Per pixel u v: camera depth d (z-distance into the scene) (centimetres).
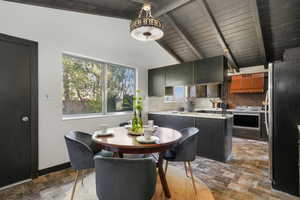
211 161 302
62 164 265
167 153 209
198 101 631
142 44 430
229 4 334
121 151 170
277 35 389
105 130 203
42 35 244
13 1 215
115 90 372
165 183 191
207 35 441
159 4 319
